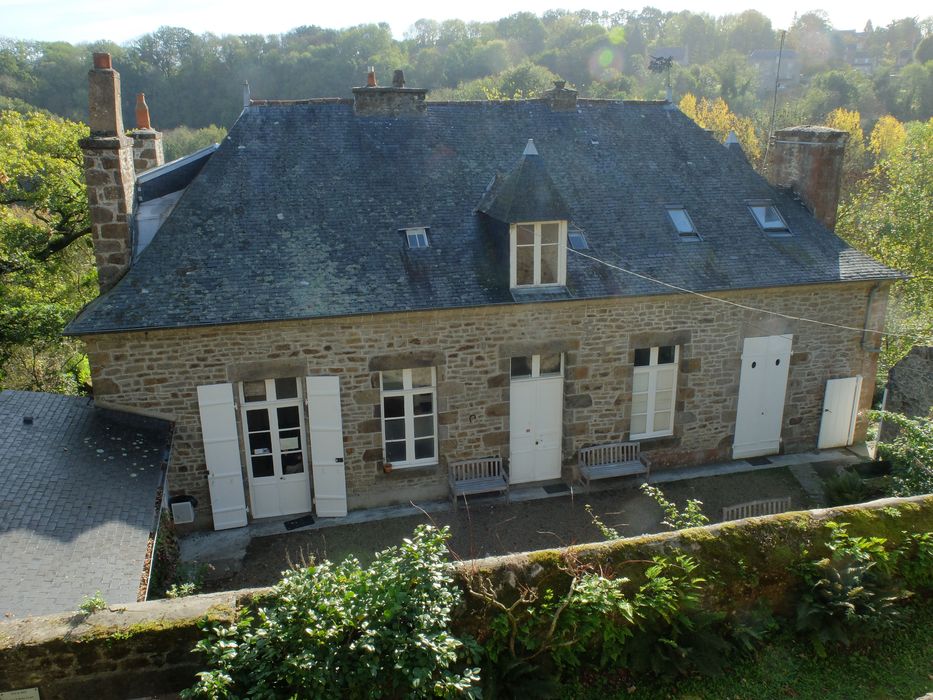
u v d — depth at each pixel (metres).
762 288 12.71
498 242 11.98
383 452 11.98
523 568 6.30
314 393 11.33
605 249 12.62
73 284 20.84
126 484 8.84
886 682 6.47
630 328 12.51
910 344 19.09
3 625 5.44
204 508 11.47
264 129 12.75
